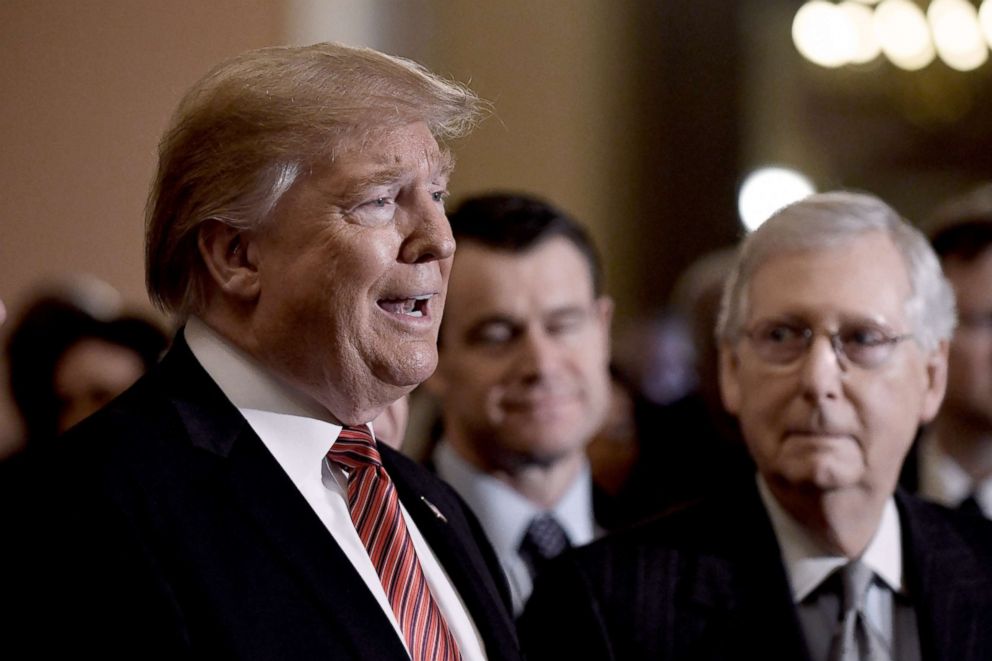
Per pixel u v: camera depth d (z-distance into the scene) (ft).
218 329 6.73
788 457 8.21
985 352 12.41
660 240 33.45
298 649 5.94
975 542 8.77
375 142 6.54
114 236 18.17
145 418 6.38
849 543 8.34
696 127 33.81
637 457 14.84
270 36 19.85
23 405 11.09
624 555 8.59
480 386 11.15
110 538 5.84
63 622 5.67
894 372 8.23
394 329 6.58
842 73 34.63
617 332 32.68
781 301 8.30
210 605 5.88
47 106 18.06
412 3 28.43
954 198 34.63
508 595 7.93
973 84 34.22
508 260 11.16
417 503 7.42
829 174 34.68
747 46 34.22
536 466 11.25
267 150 6.41
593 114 32.71
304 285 6.45
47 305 11.30
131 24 18.51
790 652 8.06
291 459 6.60
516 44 31.86
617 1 33.30
